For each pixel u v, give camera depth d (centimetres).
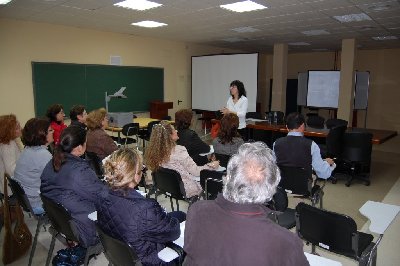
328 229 185
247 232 92
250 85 803
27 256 256
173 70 862
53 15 521
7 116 278
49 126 260
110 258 157
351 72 788
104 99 702
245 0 434
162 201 383
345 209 378
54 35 604
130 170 148
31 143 249
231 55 829
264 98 1227
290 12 510
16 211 250
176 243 156
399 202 404
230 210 96
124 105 748
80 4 454
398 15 523
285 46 886
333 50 1055
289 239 90
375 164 600
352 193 436
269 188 98
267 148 109
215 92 867
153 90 813
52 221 203
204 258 97
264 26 632
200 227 100
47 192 201
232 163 103
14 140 283
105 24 609
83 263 202
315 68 1128
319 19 562
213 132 403
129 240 142
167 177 264
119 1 441
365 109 970
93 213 191
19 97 567
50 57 602
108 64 702
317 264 131
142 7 483
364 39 796
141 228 143
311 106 931
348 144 453
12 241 243
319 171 284
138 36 758
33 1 432
